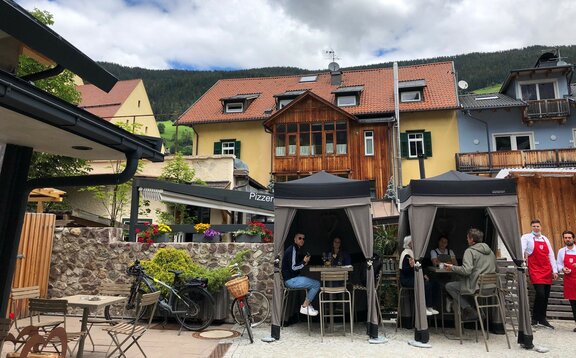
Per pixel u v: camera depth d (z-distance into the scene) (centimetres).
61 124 394
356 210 711
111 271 889
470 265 654
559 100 2008
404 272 753
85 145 481
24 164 498
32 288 626
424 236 675
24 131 425
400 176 1998
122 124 1656
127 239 1201
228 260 863
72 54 440
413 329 762
